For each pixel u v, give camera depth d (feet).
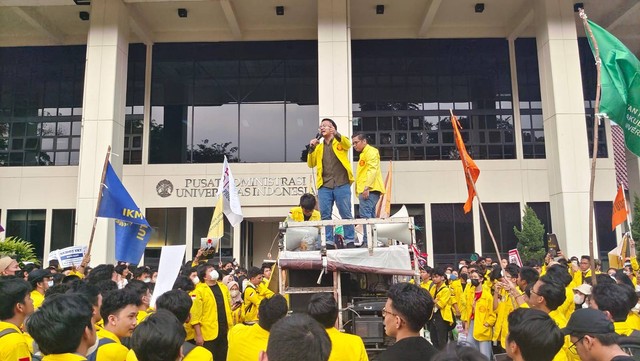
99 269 23.93
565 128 62.85
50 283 24.12
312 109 78.02
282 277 18.94
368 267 18.39
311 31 78.13
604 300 13.53
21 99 79.41
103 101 63.26
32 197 75.97
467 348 6.91
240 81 78.95
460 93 78.84
